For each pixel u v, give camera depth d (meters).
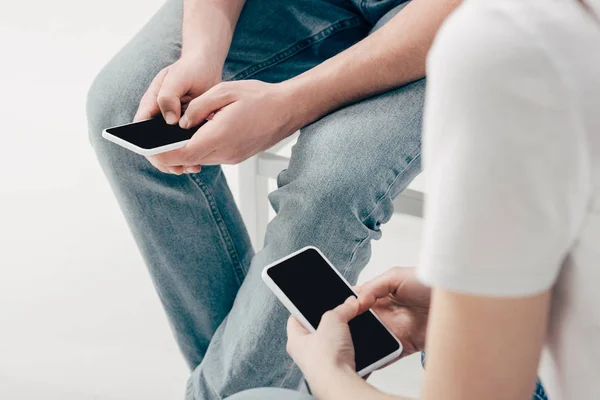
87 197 1.90
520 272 0.43
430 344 0.49
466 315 0.46
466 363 0.48
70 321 1.52
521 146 0.40
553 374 0.54
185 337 1.25
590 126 0.40
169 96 0.97
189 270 1.18
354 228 0.92
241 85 0.96
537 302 0.45
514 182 0.41
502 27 0.40
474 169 0.41
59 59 2.50
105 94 1.09
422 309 0.82
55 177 1.97
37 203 1.87
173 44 1.12
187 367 1.41
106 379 1.38
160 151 0.89
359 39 1.23
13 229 1.78
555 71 0.39
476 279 0.43
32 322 1.51
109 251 1.71
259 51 1.18
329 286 0.83
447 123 0.42
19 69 2.45
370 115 0.95
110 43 2.58
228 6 1.14
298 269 0.84
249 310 1.01
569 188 0.41
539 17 0.40
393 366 1.38
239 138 0.93
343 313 0.75
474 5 0.42
